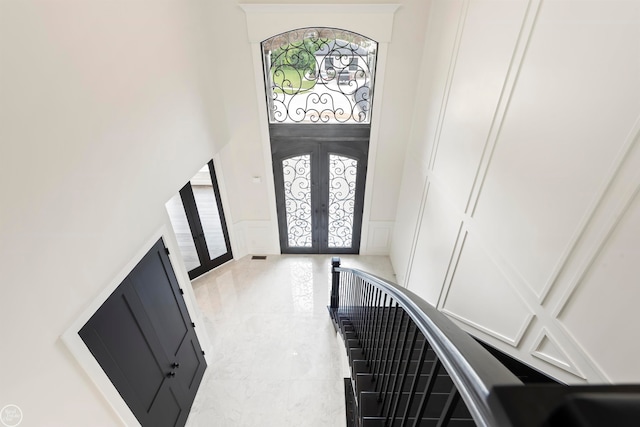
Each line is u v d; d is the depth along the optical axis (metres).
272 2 3.50
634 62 1.19
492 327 2.24
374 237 5.35
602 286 1.36
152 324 2.53
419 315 0.91
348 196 4.98
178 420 2.85
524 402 0.38
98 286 1.92
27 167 1.48
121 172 2.16
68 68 1.72
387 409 1.42
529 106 1.82
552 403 0.36
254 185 4.82
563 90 1.56
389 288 1.40
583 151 1.44
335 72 4.04
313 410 3.09
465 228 2.62
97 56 1.93
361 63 3.99
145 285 2.47
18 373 1.42
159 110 2.63
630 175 1.22
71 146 1.74
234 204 4.89
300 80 4.09
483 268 2.34
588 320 1.44
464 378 0.55
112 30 2.05
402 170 4.64
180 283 3.04
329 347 3.78
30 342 1.48
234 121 4.26
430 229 3.46
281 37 3.77
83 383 1.81
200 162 3.49
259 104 4.14
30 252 1.49
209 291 4.69
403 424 1.09
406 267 4.40
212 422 3.00
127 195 2.23
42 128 1.56
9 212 1.39
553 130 1.63
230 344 3.82
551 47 1.64
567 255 1.54
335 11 3.53
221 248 5.13
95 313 1.91
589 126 1.41
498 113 2.13
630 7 1.20
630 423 0.32
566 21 1.53
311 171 4.75
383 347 1.64
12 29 1.42
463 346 0.64
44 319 1.55
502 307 2.10
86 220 1.84
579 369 1.50
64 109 1.69
